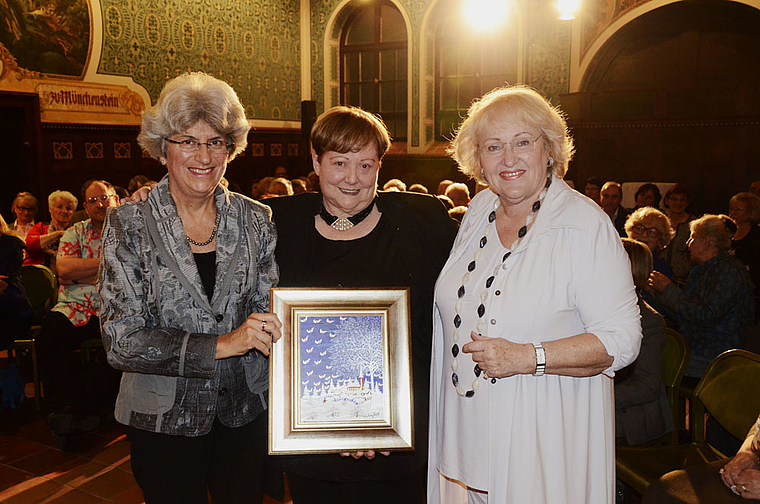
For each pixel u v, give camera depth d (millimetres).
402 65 11617
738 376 2539
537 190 1778
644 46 9438
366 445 1871
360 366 1914
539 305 1700
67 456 3877
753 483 2025
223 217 1887
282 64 11578
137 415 1831
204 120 1749
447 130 11430
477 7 10609
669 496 2102
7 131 8070
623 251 1703
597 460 1767
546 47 10000
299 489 2189
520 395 1719
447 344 1927
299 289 1917
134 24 9000
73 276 4227
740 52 8820
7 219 8188
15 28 7586
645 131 9008
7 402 4441
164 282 1793
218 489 1986
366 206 2094
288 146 11883
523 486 1715
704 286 3670
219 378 1859
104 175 8852
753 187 6496
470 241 1944
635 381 2699
